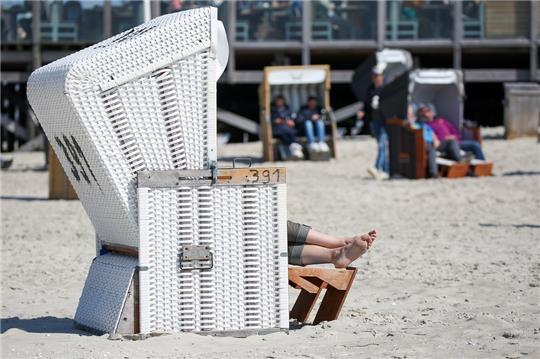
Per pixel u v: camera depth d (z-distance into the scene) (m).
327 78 34.09
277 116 33.38
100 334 9.05
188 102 8.74
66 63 8.82
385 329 9.12
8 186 28.72
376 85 29.05
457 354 7.83
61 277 13.32
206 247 8.69
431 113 27.92
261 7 37.75
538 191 23.25
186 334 8.67
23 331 9.37
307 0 37.75
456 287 11.64
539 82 38.91
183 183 8.65
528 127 34.75
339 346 8.33
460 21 38.12
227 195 8.72
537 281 11.84
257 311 8.80
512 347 8.07
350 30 38.09
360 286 11.98
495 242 15.81
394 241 16.25
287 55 39.88
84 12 37.66
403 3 38.12
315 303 10.43
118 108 8.59
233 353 8.09
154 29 8.67
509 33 38.41
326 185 25.83
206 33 8.71
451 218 19.36
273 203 8.79
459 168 26.77
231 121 38.50
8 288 12.49
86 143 8.64
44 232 18.56
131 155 8.65
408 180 26.41
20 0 37.72
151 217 8.62
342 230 17.95
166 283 8.67
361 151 34.22
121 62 8.53
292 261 9.54
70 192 24.88
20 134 40.12
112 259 9.30
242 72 37.88
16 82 38.59
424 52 39.06
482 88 41.94
